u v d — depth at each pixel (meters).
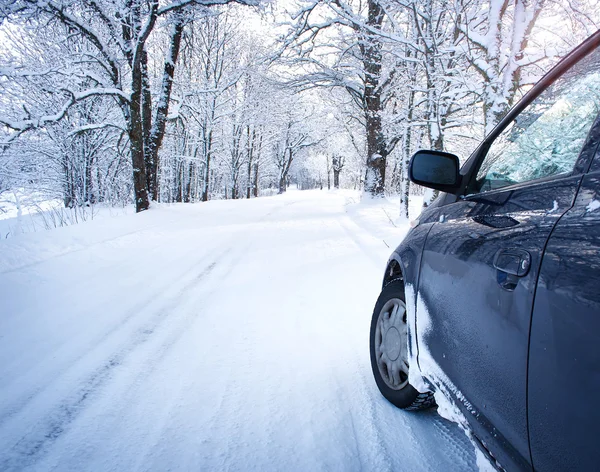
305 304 3.91
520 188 1.41
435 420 2.06
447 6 6.58
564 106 1.38
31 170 16.53
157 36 22.30
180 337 3.09
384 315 2.34
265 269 5.35
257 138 40.38
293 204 18.69
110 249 6.18
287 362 2.69
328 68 15.10
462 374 1.41
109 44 12.79
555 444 0.89
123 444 1.84
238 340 3.04
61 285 4.32
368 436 1.91
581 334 0.85
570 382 0.86
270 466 1.70
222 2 12.14
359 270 5.33
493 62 5.83
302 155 58.03
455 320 1.48
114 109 18.02
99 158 19.62
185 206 14.70
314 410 2.13
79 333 3.12
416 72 10.66
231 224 9.91
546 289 0.99
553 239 1.04
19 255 5.18
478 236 1.48
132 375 2.49
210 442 1.86
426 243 1.96
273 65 14.65
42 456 1.75
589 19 5.88
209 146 28.61
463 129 10.54
